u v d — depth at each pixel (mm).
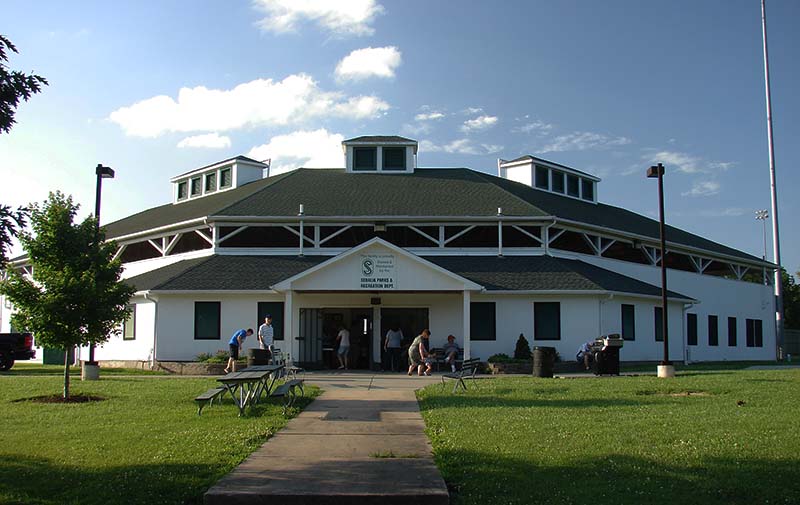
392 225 33781
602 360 25781
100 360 32781
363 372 28453
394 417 14477
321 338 30891
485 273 31469
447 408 15289
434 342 30625
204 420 13805
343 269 28109
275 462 10336
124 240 38969
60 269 18109
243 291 30062
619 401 16281
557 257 34250
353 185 37969
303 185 37812
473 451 10789
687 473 9438
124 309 19078
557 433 12016
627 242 39125
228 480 9320
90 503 8531
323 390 19594
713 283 42844
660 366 24484
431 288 27969
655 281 39312
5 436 12125
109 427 12984
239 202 34875
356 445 11562
